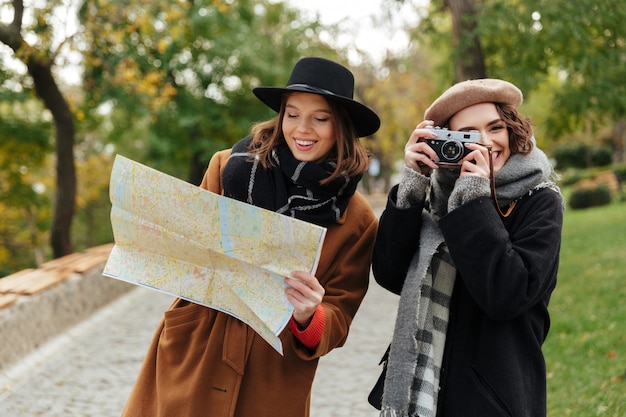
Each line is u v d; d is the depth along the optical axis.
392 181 48.03
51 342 6.52
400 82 29.70
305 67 2.39
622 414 3.93
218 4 12.95
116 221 2.25
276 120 2.46
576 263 9.77
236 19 17.84
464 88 2.13
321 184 2.34
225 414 2.30
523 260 1.99
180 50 16.45
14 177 15.99
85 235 30.39
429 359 2.13
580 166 35.34
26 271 7.30
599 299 7.16
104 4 9.74
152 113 15.03
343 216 2.45
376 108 30.95
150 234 2.21
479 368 2.04
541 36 8.99
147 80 10.80
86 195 24.86
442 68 11.41
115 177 2.22
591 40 8.96
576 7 8.52
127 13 10.08
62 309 6.90
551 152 34.47
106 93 13.13
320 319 2.25
